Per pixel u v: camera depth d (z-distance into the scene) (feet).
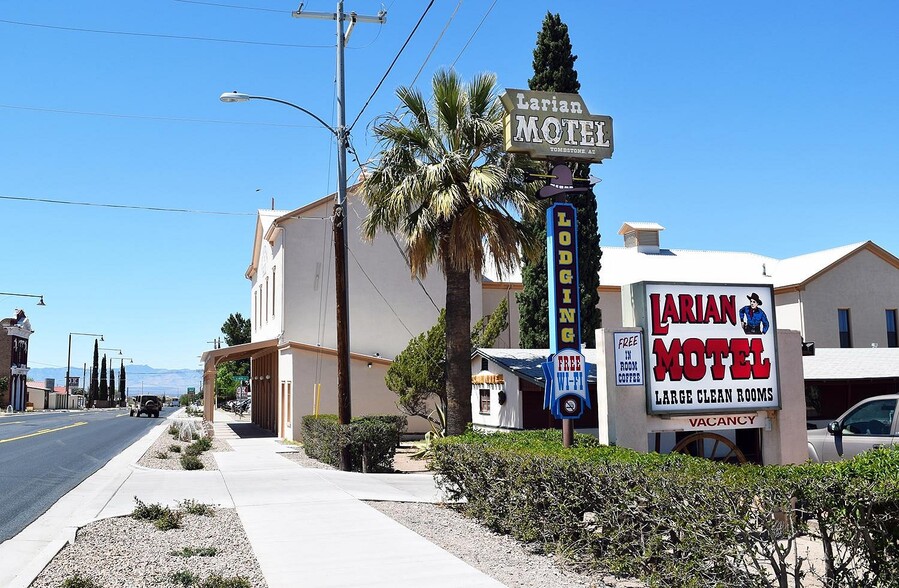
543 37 77.71
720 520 19.08
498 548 29.63
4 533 34.50
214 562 27.43
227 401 261.24
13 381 299.17
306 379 90.38
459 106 58.95
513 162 58.13
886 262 102.63
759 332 38.14
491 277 104.42
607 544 25.08
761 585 18.56
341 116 62.54
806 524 18.37
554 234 36.40
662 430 36.55
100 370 422.41
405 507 40.19
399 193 57.00
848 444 39.37
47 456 74.59
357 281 99.35
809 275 98.17
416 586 23.84
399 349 99.81
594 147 37.81
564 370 35.78
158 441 93.76
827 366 79.00
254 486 49.06
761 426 38.27
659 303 36.83
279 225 97.55
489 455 33.73
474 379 80.74
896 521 17.01
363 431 58.90
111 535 32.42
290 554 28.50
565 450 29.81
